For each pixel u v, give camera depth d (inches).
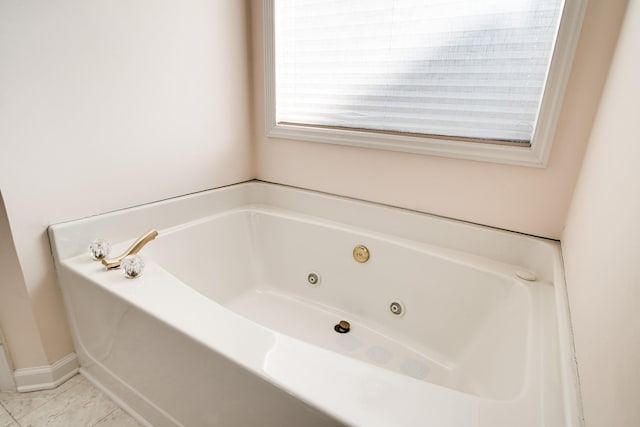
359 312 56.4
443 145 47.1
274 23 57.7
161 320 31.2
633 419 13.2
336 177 58.8
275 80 60.7
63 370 46.4
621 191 22.7
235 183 65.8
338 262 57.2
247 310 59.9
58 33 38.8
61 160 41.5
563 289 34.0
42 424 40.4
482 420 21.7
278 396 24.3
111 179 46.8
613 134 28.2
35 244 41.1
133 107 47.4
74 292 42.0
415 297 50.4
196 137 56.8
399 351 50.6
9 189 38.0
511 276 42.3
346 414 21.8
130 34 45.3
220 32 56.7
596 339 21.1
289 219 60.9
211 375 28.8
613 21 34.8
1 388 44.4
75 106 41.6
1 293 41.0
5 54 35.4
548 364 26.8
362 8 50.4
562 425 21.2
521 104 42.7
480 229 46.8
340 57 54.2
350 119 55.9
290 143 62.5
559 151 40.6
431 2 45.1
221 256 60.4
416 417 21.8
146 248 49.5
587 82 37.4
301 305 60.9
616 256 21.0
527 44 40.7
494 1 41.3
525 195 43.7
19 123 37.5
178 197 55.8
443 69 46.6
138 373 37.9
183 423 35.1
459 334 46.5
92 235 45.3
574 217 37.2
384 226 54.6
